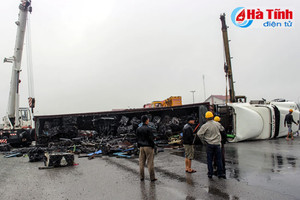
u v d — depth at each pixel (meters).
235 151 10.88
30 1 17.75
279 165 7.56
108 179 6.70
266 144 13.17
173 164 8.50
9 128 18.42
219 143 6.30
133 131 16.38
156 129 16.14
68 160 8.99
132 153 11.25
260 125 14.90
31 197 5.32
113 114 16.03
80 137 14.80
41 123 15.41
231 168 7.38
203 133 6.39
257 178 6.12
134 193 5.30
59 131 15.53
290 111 15.16
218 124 6.45
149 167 6.28
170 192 5.25
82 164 9.36
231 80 19.86
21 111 19.59
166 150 12.70
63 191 5.68
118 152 11.88
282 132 16.66
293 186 5.35
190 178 6.36
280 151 10.39
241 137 14.46
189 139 7.03
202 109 14.66
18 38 17.53
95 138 15.87
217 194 4.99
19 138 17.94
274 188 5.24
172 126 15.62
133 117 16.89
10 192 5.77
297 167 7.20
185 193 5.14
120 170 7.91
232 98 19.69
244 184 5.62
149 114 16.70
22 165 9.65
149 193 5.26
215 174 6.70
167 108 15.40
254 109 15.63
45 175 7.52
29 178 7.19
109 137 15.50
